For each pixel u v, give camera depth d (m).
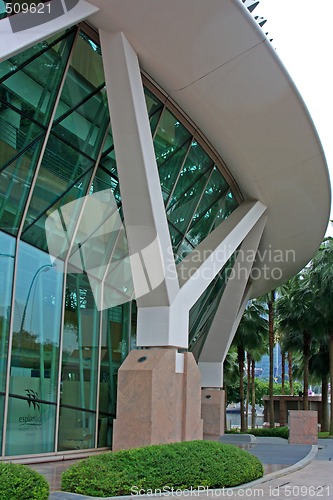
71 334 15.64
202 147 18.33
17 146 12.83
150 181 13.55
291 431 25.12
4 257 13.35
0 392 12.89
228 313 24.70
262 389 80.19
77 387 15.75
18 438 13.38
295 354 52.09
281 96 14.98
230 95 14.91
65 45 12.54
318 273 36.81
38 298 14.41
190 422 14.80
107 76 12.91
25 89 12.38
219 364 25.72
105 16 11.95
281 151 17.52
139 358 14.27
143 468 9.54
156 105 15.56
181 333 15.01
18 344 13.59
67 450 15.13
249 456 12.23
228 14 12.12
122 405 13.85
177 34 12.58
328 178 19.61
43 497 7.55
